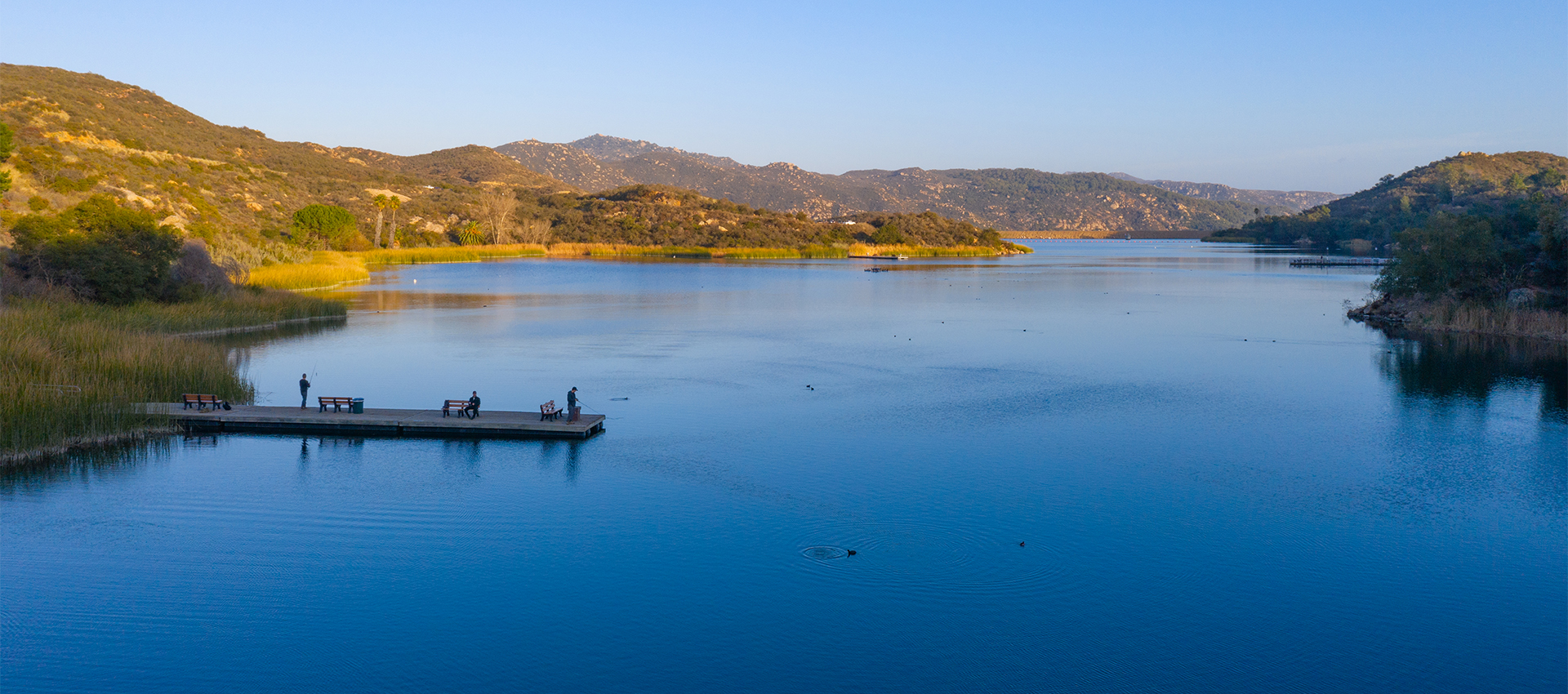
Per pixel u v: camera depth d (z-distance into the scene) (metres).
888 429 45.50
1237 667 22.92
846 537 30.70
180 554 29.12
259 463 38.62
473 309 106.00
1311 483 36.84
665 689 22.00
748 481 36.53
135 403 44.34
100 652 23.36
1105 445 42.53
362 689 21.94
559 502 33.91
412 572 27.88
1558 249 89.56
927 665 22.94
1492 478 37.53
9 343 47.66
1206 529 31.67
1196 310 109.12
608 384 57.66
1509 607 26.05
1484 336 82.38
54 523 31.50
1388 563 28.92
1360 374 62.41
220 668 22.67
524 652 23.53
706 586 27.02
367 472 37.41
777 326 91.50
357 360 66.75
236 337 78.06
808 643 23.98
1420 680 22.39
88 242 82.31
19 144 164.50
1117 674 22.56
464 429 43.31
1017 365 66.19
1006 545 30.06
